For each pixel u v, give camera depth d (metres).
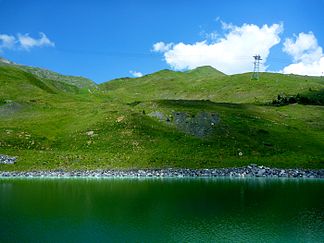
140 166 110.06
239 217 58.44
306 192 79.00
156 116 147.00
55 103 190.00
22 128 138.62
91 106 172.88
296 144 135.75
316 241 47.38
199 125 139.88
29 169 105.88
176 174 103.81
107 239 47.38
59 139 132.50
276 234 50.12
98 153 120.25
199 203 67.81
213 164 113.06
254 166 111.56
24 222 54.38
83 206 64.62
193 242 46.78
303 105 196.38
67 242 45.91
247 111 169.12
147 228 52.22
